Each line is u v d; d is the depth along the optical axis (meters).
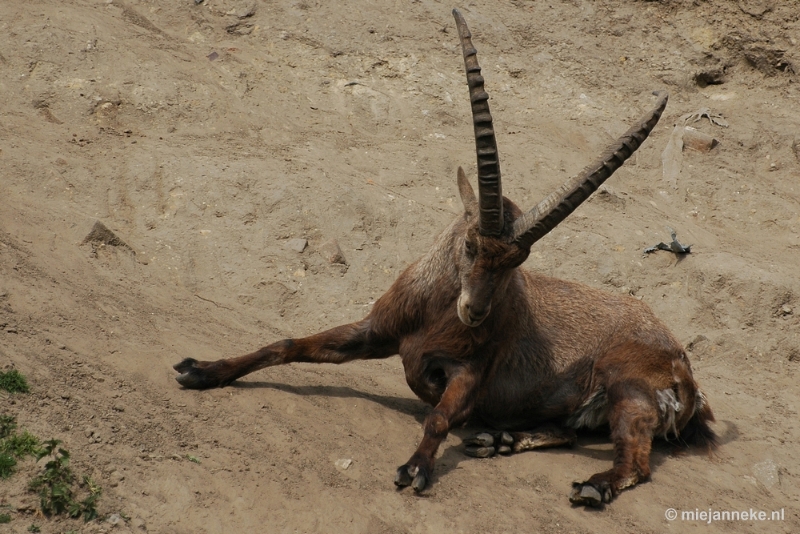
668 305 35.91
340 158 38.75
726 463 25.67
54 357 21.91
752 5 50.44
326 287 32.56
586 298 27.02
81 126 36.50
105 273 28.72
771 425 28.95
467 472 22.14
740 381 32.19
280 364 24.86
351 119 41.69
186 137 37.53
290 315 31.25
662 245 37.91
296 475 20.06
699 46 50.09
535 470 22.88
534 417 26.31
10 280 24.88
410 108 43.06
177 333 26.42
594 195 40.19
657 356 25.58
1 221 28.66
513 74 46.75
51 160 33.28
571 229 37.97
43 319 23.69
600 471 23.48
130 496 17.91
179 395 22.47
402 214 36.06
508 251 21.17
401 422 24.28
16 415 18.91
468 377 23.69
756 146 45.81
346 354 25.70
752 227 41.34
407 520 19.36
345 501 19.44
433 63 45.69
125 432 19.86
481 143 20.48
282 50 44.34
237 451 20.50
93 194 32.56
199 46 43.47
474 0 49.69
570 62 47.91
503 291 23.00
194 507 18.16
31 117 36.16
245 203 34.22
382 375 28.66
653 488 22.80
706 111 46.91
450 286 23.59
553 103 45.75
